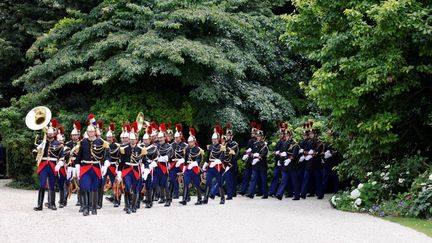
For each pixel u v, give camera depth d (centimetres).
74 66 2120
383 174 1419
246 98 2138
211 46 2066
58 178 1460
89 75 1961
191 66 2014
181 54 1948
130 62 1898
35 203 1545
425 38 1319
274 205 1523
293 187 1731
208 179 1572
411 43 1367
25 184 2197
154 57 1938
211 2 2145
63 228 1072
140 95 2041
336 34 1366
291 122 2134
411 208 1230
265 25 2328
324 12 1495
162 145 1578
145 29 2094
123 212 1350
